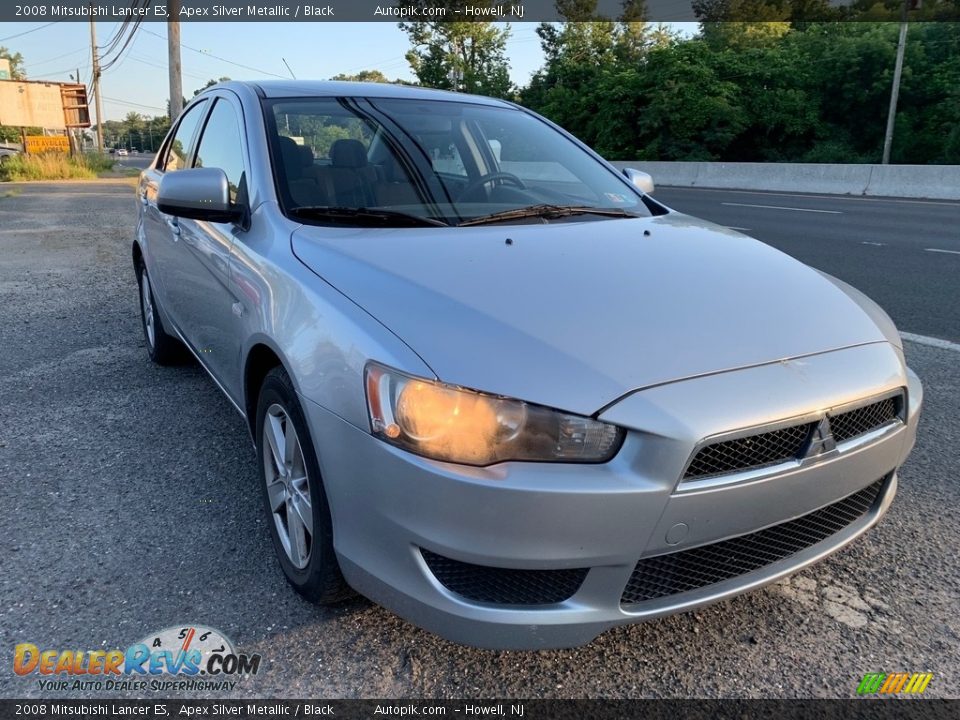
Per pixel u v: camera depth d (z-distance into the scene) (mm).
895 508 3043
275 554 2676
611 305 2117
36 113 36500
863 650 2244
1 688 2059
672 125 30844
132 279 7426
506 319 1982
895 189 18344
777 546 2117
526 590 1859
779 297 2371
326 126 3117
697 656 2217
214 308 3053
